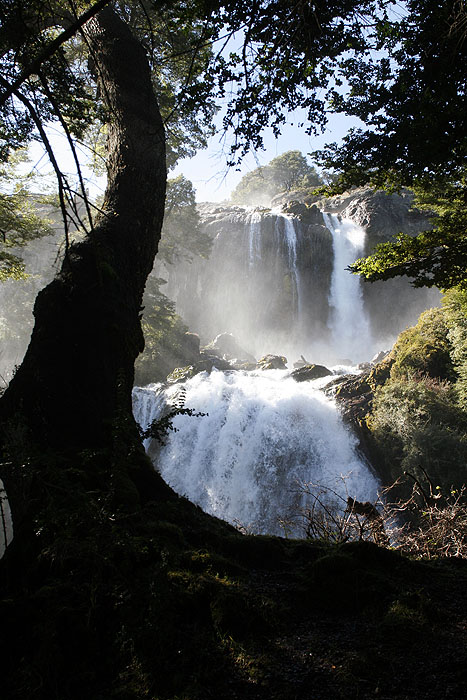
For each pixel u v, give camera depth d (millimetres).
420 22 6203
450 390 15812
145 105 6375
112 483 2988
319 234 42906
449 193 9797
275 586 2865
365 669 2121
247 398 18719
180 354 28109
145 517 3451
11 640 2389
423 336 18453
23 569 2879
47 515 2703
